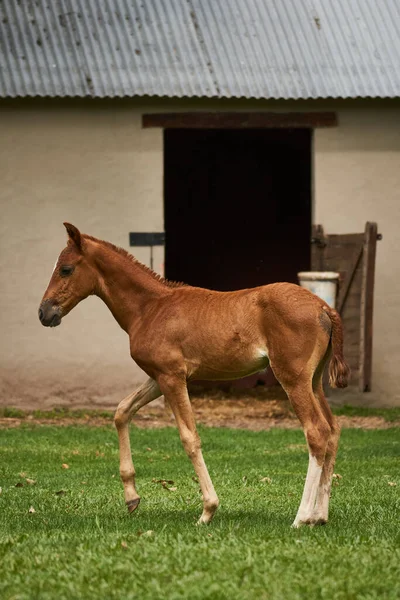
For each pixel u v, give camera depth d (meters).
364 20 17.97
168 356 8.20
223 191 22.22
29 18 17.31
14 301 16.81
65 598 5.88
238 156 22.20
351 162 17.28
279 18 17.84
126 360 16.83
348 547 7.04
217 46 17.25
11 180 16.86
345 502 9.24
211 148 22.17
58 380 16.80
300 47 17.38
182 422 8.20
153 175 17.00
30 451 12.90
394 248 17.33
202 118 17.00
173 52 17.06
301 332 7.76
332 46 17.47
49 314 8.57
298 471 11.41
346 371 7.85
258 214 22.28
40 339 16.80
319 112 17.17
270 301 7.88
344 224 17.28
